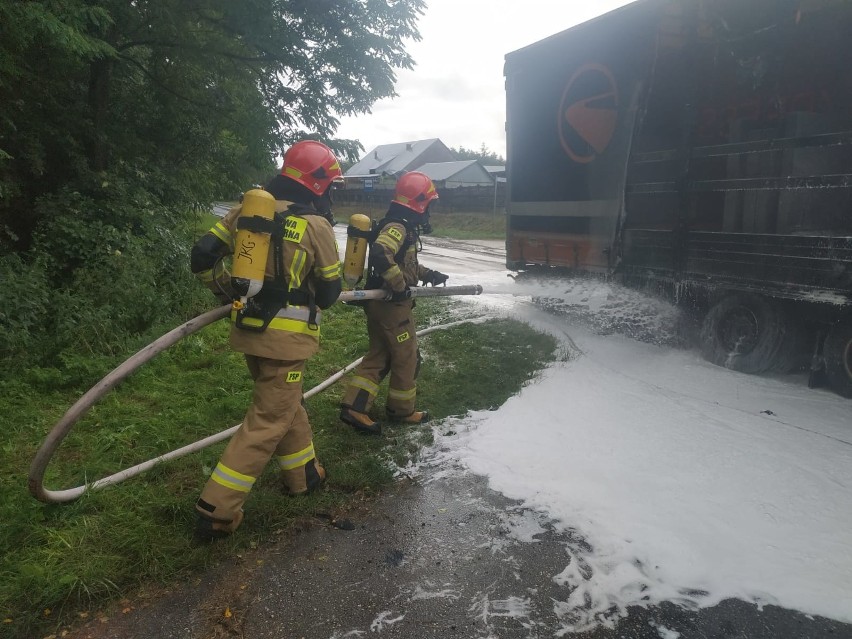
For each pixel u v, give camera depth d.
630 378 5.38
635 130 6.37
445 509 3.32
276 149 10.59
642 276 6.46
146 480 3.50
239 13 8.83
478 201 38.19
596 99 6.95
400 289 3.96
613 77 6.68
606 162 6.89
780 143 5.01
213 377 5.34
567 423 4.35
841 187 4.58
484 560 2.87
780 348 5.25
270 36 9.20
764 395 4.93
